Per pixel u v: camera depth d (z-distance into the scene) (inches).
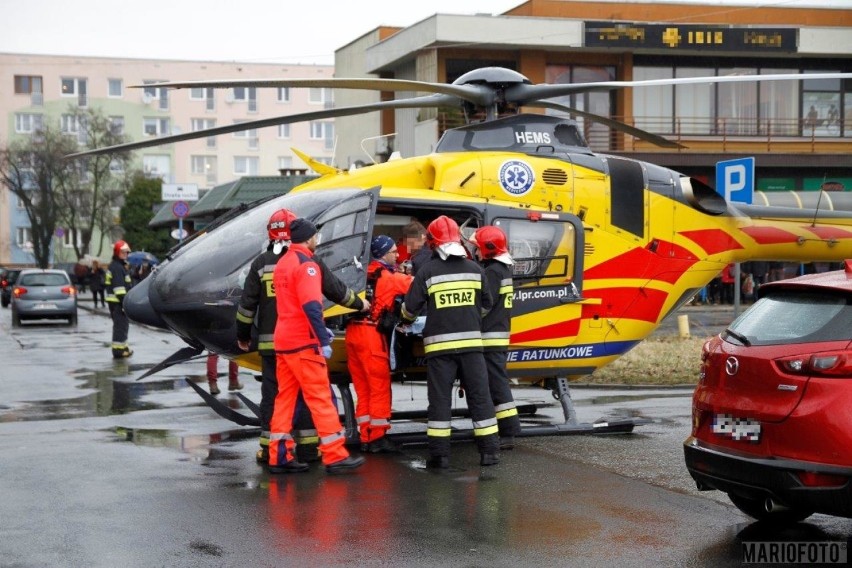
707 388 228.5
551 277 365.4
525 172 367.9
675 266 396.5
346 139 1513.3
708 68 1305.4
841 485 194.5
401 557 214.1
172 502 262.5
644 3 1325.0
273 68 2908.5
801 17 1369.3
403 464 314.3
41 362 647.1
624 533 233.3
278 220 302.2
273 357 308.7
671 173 401.7
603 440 356.2
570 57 1268.5
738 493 217.8
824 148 1322.6
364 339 326.6
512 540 227.0
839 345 200.2
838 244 431.8
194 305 329.7
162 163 2802.7
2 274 1631.4
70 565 207.3
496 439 309.6
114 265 670.5
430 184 366.0
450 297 305.1
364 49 1451.8
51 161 2063.2
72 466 309.7
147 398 474.6
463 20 1198.9
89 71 2748.5
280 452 297.6
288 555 215.3
